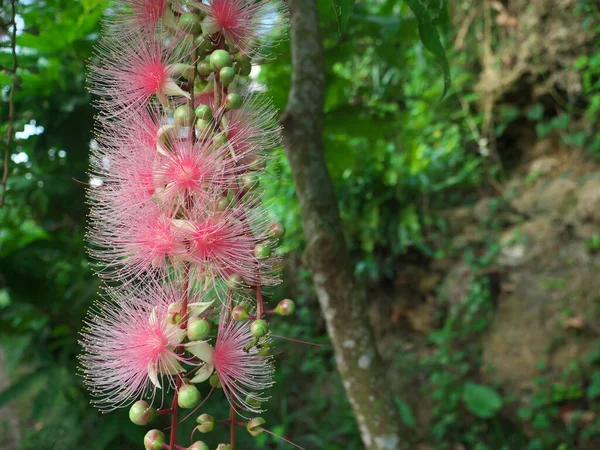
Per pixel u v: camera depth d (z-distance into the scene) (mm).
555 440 1119
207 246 267
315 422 1306
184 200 274
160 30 304
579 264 1188
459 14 1409
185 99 297
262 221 284
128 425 791
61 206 800
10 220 882
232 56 302
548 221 1259
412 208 1405
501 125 1379
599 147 1246
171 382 271
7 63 560
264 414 1273
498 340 1242
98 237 293
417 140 1391
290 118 518
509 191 1354
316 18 539
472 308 1280
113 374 282
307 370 1411
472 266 1315
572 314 1156
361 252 1513
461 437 1215
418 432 1261
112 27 314
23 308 886
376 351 517
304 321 1559
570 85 1266
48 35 571
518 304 1233
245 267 272
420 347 1417
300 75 529
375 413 502
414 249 1442
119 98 303
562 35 1254
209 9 291
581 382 1119
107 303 301
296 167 519
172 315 266
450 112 1461
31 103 676
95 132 309
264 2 315
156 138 282
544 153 1355
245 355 281
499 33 1363
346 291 510
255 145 297
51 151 757
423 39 357
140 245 278
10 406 1180
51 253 933
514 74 1324
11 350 1095
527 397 1173
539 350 1175
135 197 284
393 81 1304
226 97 276
